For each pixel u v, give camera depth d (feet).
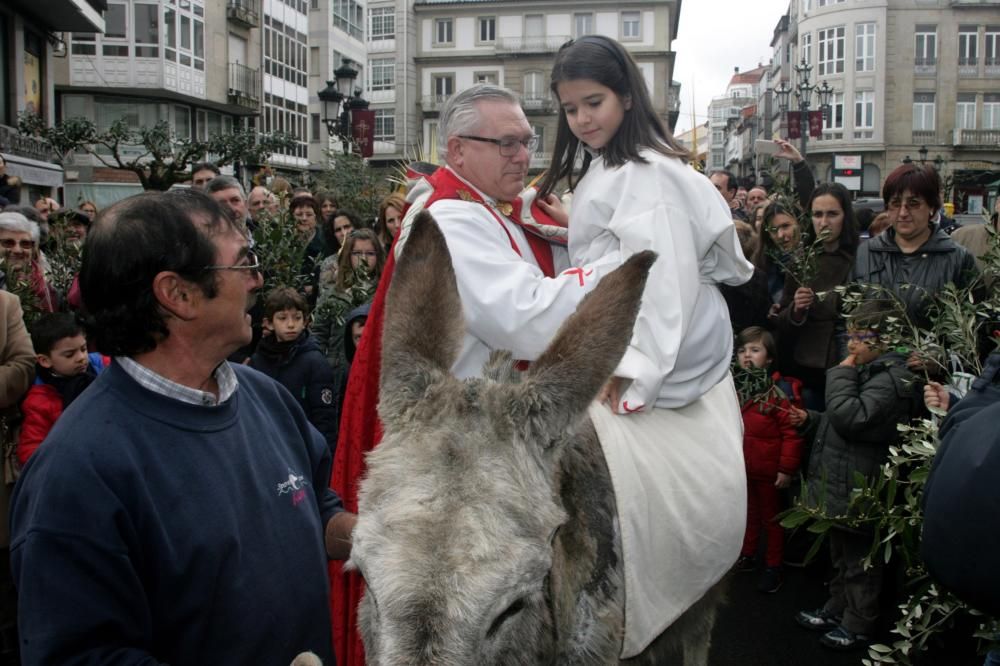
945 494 7.59
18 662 15.07
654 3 166.30
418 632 5.46
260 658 6.96
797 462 18.01
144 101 111.96
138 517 6.39
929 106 173.06
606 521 9.09
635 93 10.14
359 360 10.32
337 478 10.38
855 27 173.37
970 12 168.86
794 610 17.69
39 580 6.07
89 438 6.39
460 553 5.73
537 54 170.91
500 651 5.97
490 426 6.60
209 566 6.64
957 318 12.73
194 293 6.80
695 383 10.27
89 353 17.54
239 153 84.02
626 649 9.20
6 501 15.19
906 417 15.47
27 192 67.26
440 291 7.64
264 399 8.09
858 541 15.61
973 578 7.39
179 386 6.90
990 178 58.95
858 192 158.81
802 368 19.52
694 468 10.12
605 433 9.39
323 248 30.19
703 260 10.45
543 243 11.34
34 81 74.28
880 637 16.11
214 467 6.87
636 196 9.79
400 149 174.40
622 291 7.54
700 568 10.16
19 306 15.99
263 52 132.77
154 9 107.76
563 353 7.27
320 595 7.59
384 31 175.42
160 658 6.72
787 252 20.06
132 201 6.87
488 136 10.20
